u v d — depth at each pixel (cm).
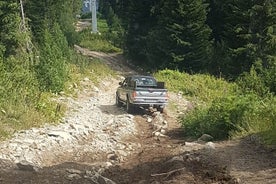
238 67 3738
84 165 1223
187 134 1702
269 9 3478
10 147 1298
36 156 1266
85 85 3069
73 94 2662
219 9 4494
